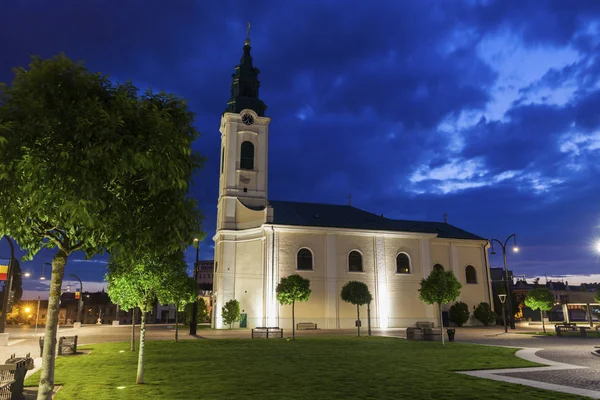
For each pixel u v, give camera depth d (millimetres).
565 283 95062
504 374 13438
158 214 7680
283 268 41969
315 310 42031
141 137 6652
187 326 48469
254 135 47906
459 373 13594
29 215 6887
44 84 6492
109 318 87500
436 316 46406
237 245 44688
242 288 43281
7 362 11617
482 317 48500
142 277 14359
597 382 11984
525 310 64812
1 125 5941
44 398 6801
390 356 18453
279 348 22203
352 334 34375
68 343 19875
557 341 27047
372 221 48906
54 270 7480
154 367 15250
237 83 49406
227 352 20297
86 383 12055
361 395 10070
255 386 11312
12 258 32125
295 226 42562
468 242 51281
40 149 6273
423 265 46938
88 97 6844
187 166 8016
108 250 7852
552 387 11125
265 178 47375
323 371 14047
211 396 10047
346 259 44188
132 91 7566
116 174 6340
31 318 72875
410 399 9641
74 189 6133
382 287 44750
